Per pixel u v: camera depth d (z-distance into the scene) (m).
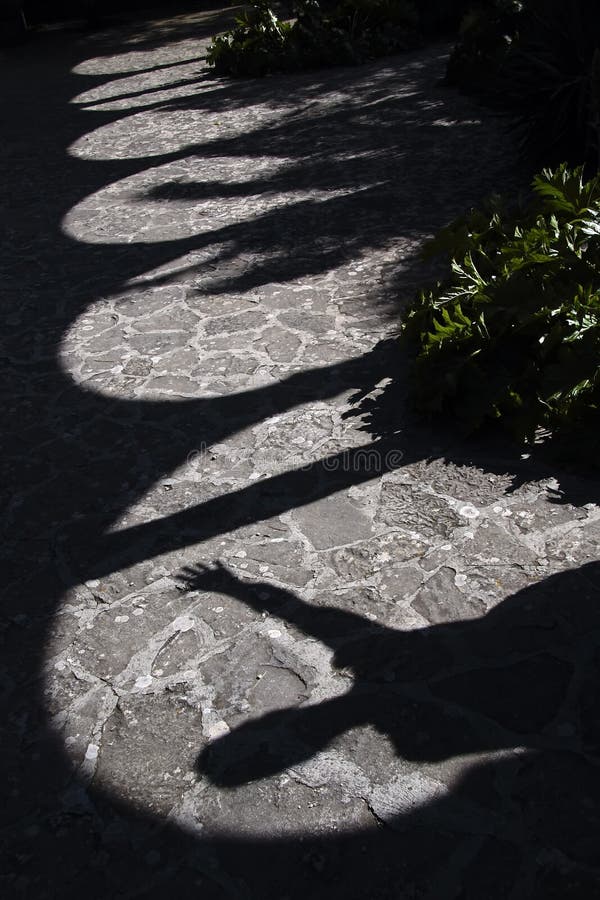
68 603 3.60
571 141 8.05
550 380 4.19
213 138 11.04
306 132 10.71
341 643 3.25
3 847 2.64
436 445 4.34
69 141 11.91
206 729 2.96
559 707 2.89
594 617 3.22
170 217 8.29
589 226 4.72
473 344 4.53
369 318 5.77
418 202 7.80
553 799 2.60
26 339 6.11
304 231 7.46
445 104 11.04
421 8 16.28
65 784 2.83
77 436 4.82
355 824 2.60
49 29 24.97
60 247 7.86
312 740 2.88
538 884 2.38
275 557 3.72
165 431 4.76
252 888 2.46
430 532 3.75
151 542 3.91
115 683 3.20
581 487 3.90
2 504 4.30
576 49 8.14
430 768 2.74
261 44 15.19
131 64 18.20
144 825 2.67
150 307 6.38
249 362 5.39
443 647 3.17
